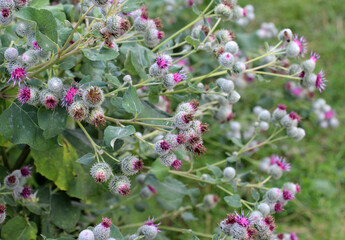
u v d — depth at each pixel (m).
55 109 0.86
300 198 1.47
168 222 1.34
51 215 1.05
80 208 1.09
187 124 0.84
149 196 1.19
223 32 1.02
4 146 1.04
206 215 1.37
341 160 1.65
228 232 0.87
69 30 0.87
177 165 0.87
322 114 1.68
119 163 0.90
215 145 1.51
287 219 1.42
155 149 0.86
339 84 1.92
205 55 1.54
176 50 1.22
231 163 1.09
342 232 1.39
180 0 1.59
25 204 0.99
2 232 0.98
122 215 1.24
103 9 0.88
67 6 1.06
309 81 1.05
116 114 1.08
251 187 1.07
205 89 1.10
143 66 1.01
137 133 1.00
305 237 1.37
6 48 0.88
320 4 2.43
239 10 1.05
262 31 1.70
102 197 1.16
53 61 0.87
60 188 1.03
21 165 1.06
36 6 0.92
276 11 2.34
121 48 1.02
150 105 1.04
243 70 1.00
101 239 0.81
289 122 1.11
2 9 0.83
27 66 0.90
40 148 0.90
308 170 1.57
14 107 0.89
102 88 0.95
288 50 1.02
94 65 0.98
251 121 1.59
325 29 2.27
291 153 1.61
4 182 0.94
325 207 1.45
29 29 0.87
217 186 1.05
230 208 1.29
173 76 0.91
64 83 0.97
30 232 0.99
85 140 1.02
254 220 0.91
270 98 1.57
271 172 1.10
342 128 1.78
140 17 0.94
